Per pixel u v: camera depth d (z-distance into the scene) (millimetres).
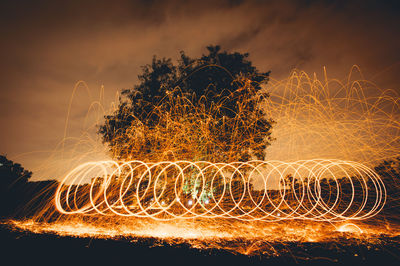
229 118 13172
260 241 4961
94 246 4207
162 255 3906
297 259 3908
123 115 15008
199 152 11992
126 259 3729
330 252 4238
